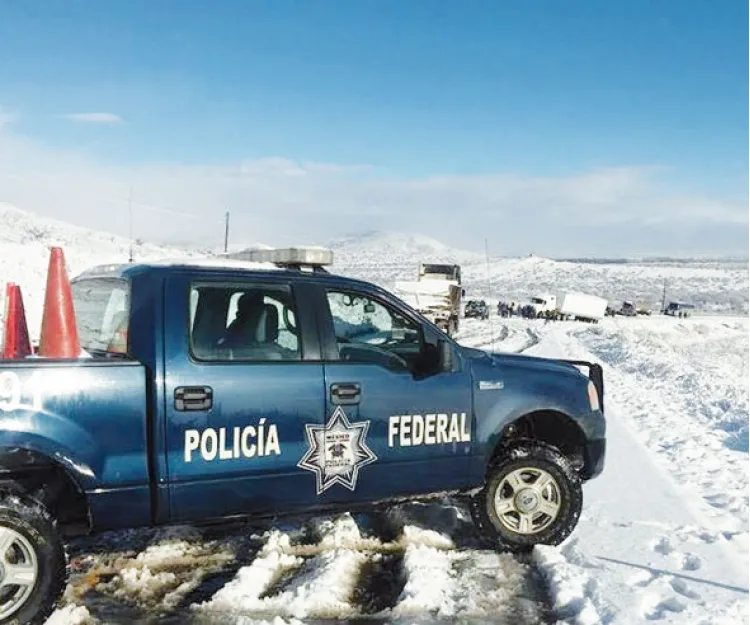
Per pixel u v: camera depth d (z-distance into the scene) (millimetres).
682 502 6270
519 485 4941
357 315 4785
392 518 5535
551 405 5113
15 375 3652
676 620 3934
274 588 4277
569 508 4988
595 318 68250
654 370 20250
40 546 3617
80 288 4773
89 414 3781
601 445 5379
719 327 72500
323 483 4391
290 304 4449
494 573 4617
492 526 4902
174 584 4309
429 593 4207
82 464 3768
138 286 4145
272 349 4367
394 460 4605
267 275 4426
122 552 4738
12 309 4691
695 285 199000
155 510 3986
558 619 4027
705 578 4559
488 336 31781
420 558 4652
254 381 4184
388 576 4527
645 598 4195
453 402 4781
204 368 4078
